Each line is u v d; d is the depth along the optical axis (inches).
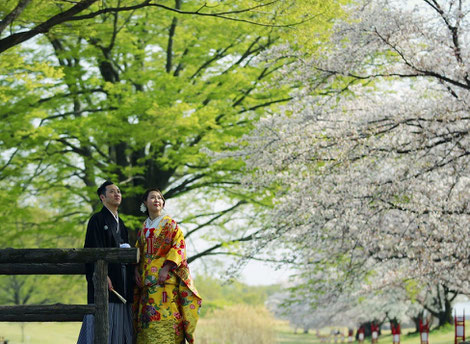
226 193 711.7
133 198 672.4
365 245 510.6
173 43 725.9
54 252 190.1
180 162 631.8
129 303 213.8
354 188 446.9
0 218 628.4
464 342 322.0
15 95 607.2
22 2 312.8
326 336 1549.0
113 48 640.4
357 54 456.8
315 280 677.9
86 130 625.9
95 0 331.0
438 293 1178.6
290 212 483.8
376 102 493.4
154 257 214.2
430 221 423.8
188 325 212.8
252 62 505.0
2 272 208.8
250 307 882.1
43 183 712.4
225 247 736.3
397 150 435.5
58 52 657.0
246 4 385.7
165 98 599.2
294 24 392.2
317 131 474.6
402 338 1279.5
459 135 421.4
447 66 433.7
